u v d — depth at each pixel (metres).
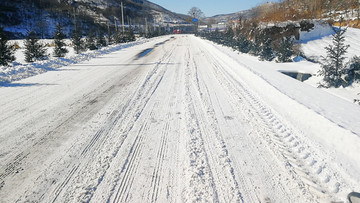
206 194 2.90
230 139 4.34
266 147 4.04
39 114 5.64
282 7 42.44
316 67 14.62
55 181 3.16
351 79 11.74
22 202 2.77
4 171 3.38
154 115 5.57
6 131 4.70
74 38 24.50
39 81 9.22
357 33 26.16
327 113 4.82
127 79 9.55
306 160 3.61
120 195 2.89
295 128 4.69
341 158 3.53
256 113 5.66
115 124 5.05
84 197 2.85
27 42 17.34
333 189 2.96
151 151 3.93
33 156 3.77
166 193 2.93
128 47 28.11
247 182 3.13
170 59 15.87
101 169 3.42
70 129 4.80
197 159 3.67
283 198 2.83
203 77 9.88
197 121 5.19
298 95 6.40
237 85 8.53
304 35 24.59
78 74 10.72
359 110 5.18
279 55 17.59
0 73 9.58
